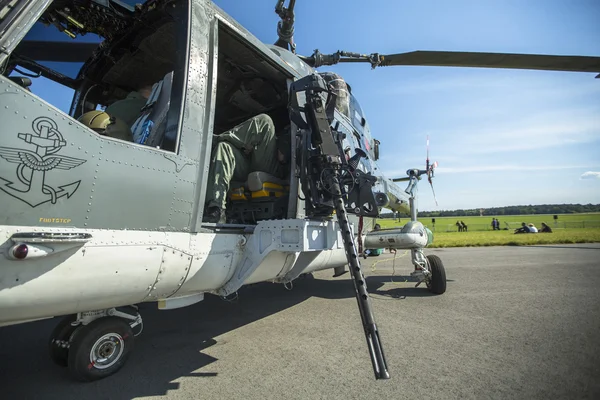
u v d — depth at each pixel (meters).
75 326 2.18
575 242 15.19
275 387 2.02
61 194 1.57
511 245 14.90
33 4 1.57
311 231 2.61
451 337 2.85
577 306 3.84
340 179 2.58
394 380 2.08
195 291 2.40
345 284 5.55
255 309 3.92
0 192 1.39
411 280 5.78
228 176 2.90
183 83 2.18
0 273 1.38
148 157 1.93
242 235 2.65
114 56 3.35
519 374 2.14
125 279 1.81
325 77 4.54
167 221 2.04
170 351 2.62
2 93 1.41
